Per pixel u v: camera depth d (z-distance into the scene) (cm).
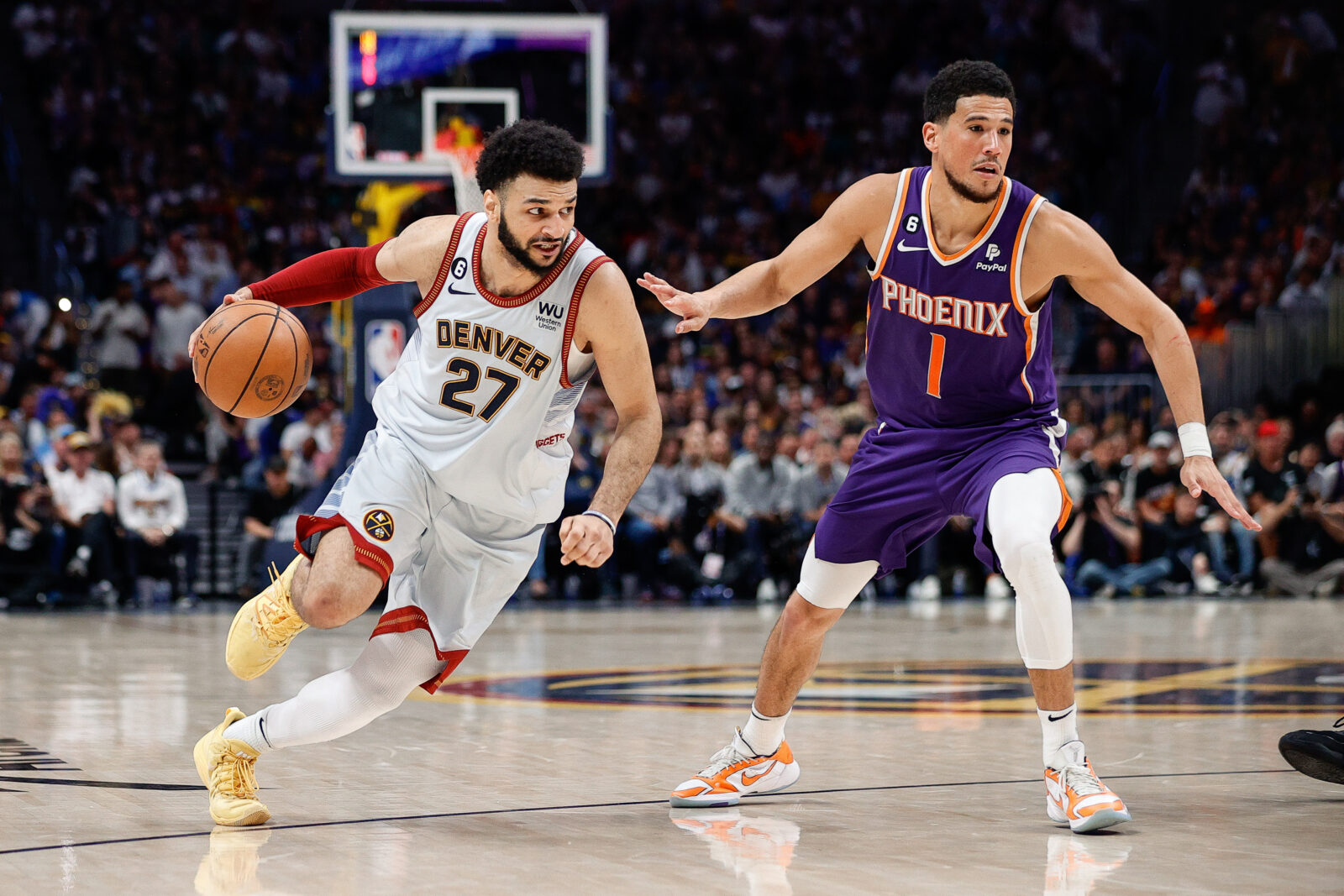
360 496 375
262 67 2384
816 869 322
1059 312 2036
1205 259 2188
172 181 2217
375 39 1313
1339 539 1538
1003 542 381
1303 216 2156
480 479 378
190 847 345
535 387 378
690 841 356
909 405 414
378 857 335
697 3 2597
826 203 2391
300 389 399
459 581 384
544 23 1340
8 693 682
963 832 368
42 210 2195
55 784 438
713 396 1844
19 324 1816
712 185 2398
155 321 1867
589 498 1505
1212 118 2314
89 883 306
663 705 651
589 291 374
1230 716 607
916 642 995
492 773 462
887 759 493
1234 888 303
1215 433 1633
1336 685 726
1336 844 351
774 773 414
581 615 1309
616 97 2478
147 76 2331
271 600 376
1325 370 1781
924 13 2608
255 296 400
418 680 381
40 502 1377
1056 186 2466
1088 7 2561
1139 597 1561
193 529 1605
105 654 888
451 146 1323
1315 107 2314
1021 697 679
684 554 1520
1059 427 419
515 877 313
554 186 354
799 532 1520
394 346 1248
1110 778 454
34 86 2284
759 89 2530
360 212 1346
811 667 416
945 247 400
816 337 2064
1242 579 1569
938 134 395
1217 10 2409
